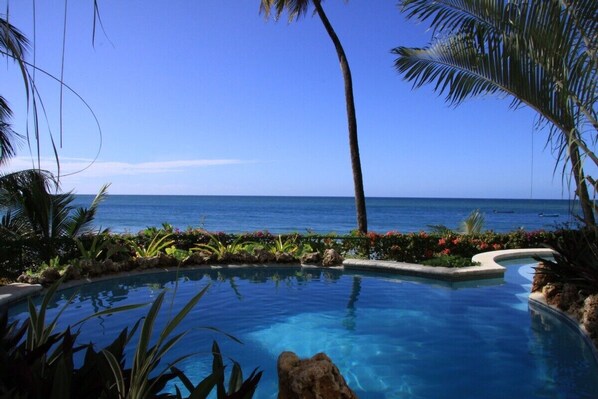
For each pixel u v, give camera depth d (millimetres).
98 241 11922
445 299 8969
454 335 6691
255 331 6926
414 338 6566
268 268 12586
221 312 8055
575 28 4461
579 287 7449
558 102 4770
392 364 5559
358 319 7609
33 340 2980
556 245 8320
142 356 2410
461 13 5312
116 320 7273
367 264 12086
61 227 12625
